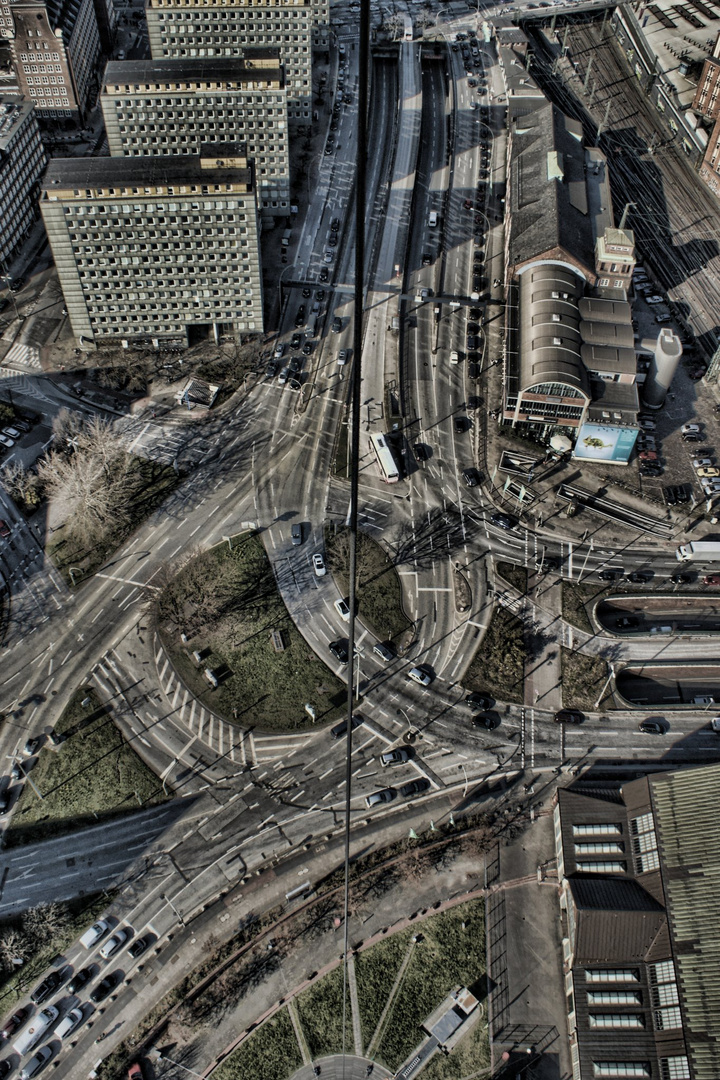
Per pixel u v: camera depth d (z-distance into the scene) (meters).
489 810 168.00
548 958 151.12
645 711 182.00
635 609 199.88
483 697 182.25
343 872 160.25
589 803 159.12
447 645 190.12
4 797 169.88
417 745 176.50
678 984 137.88
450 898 157.50
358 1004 146.75
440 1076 140.25
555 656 189.88
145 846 164.25
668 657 190.88
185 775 172.50
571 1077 139.62
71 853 163.62
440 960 150.88
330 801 169.12
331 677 184.88
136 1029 145.25
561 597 198.88
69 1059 143.50
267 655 187.62
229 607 194.50
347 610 194.38
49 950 153.38
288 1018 145.75
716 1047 131.25
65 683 184.75
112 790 170.50
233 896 158.38
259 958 151.50
